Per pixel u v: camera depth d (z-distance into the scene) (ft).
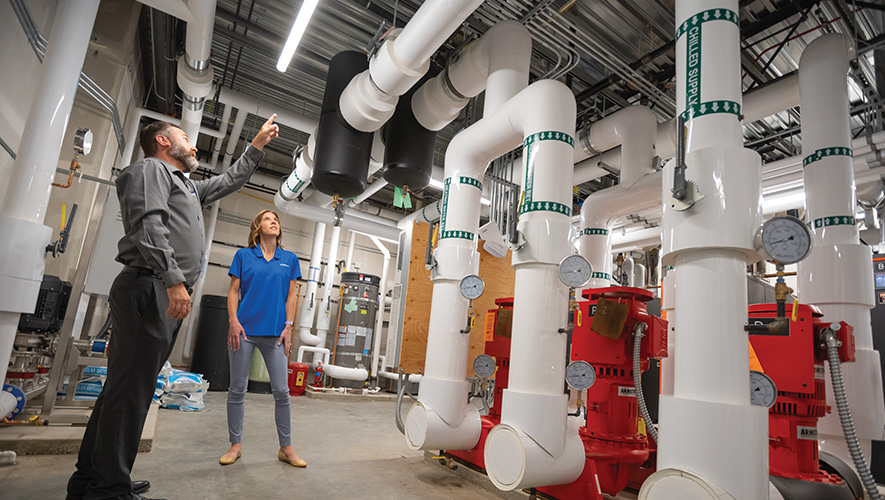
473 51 10.56
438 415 8.66
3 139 8.43
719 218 4.90
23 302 6.57
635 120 12.49
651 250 22.12
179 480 6.97
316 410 15.57
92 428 5.28
